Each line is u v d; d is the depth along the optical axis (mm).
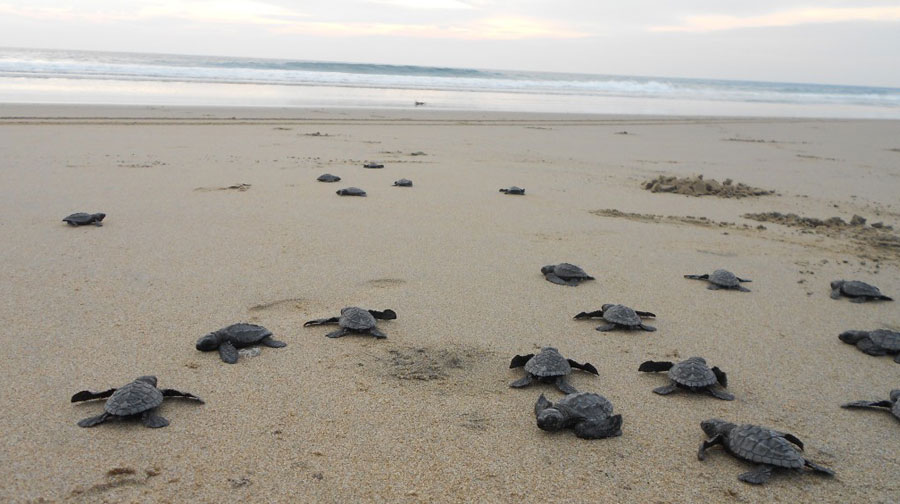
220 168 1324
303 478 405
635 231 1011
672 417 495
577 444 455
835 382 558
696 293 755
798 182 1551
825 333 659
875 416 508
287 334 593
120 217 925
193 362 533
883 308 733
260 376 519
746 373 567
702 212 1171
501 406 495
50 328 572
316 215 990
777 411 509
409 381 523
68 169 1221
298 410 475
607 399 500
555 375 515
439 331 613
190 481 397
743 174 1637
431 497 396
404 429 459
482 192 1239
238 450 428
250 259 775
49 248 777
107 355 534
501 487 408
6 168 1190
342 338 591
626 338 625
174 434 441
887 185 1560
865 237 1028
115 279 692
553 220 1049
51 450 417
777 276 829
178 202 1024
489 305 683
